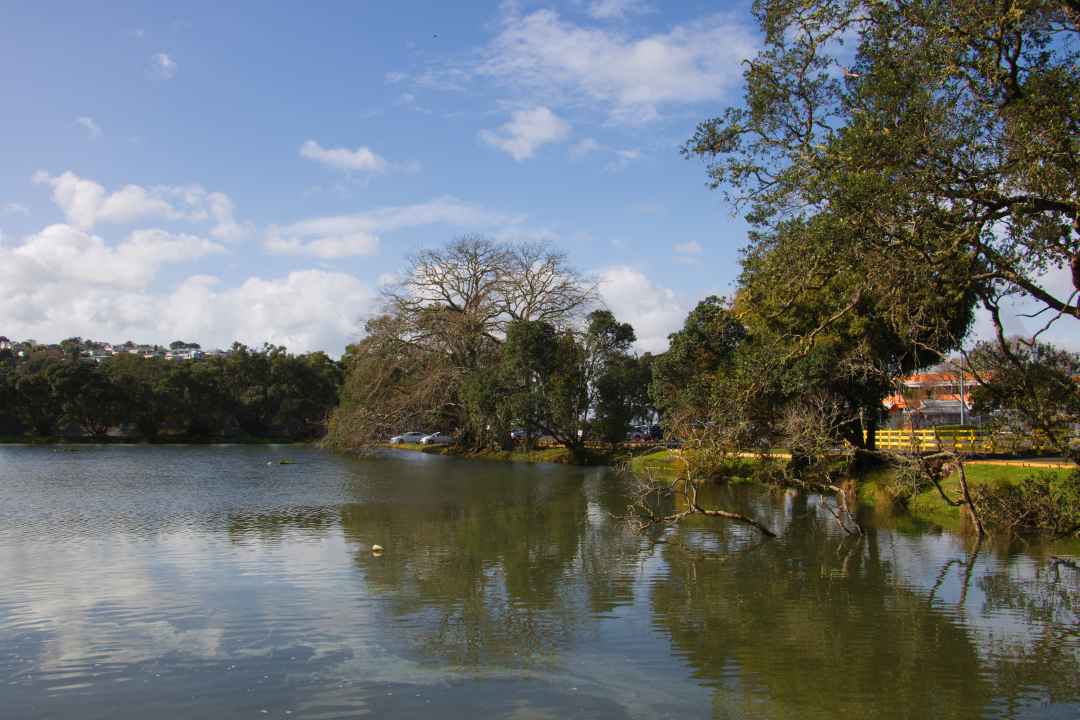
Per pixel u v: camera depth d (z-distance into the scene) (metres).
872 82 13.72
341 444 60.66
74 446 80.81
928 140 13.18
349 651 12.45
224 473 47.03
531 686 11.04
